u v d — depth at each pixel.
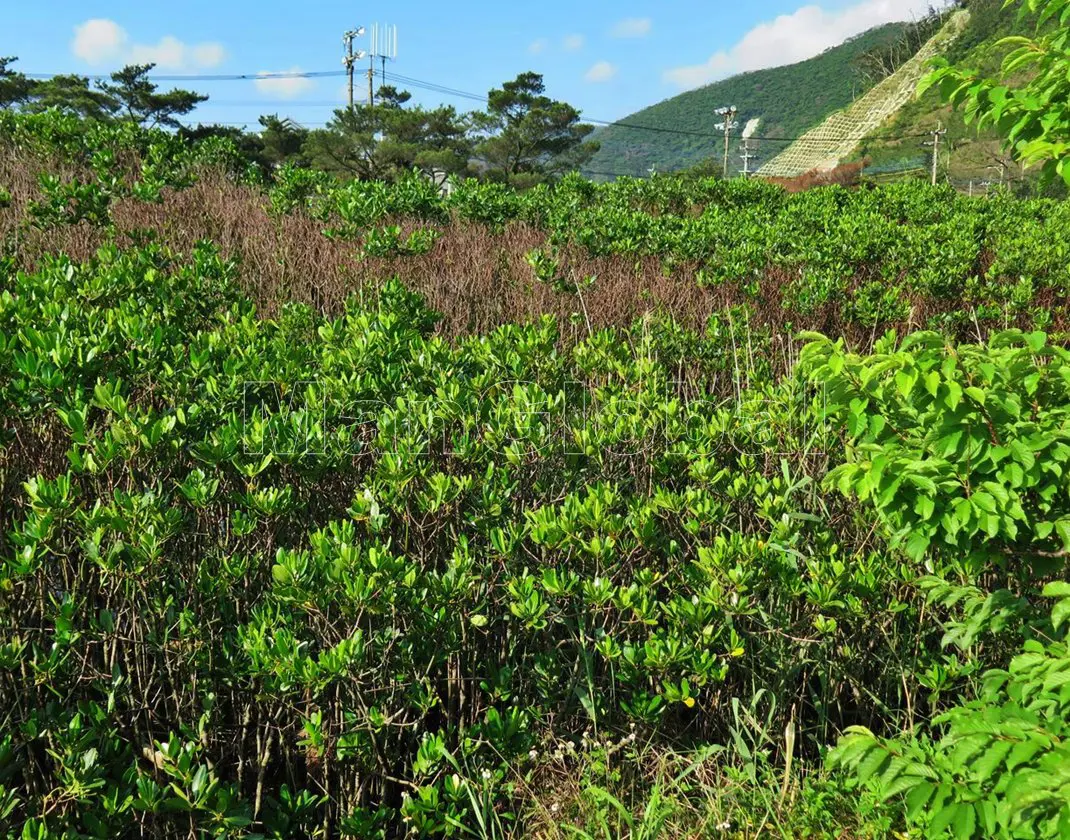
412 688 2.79
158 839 2.47
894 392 2.29
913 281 9.00
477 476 3.34
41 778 2.67
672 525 3.49
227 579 2.77
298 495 3.29
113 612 2.94
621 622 3.18
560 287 7.15
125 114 56.72
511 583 2.88
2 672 2.56
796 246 9.34
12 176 9.97
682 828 2.76
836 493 3.68
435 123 52.53
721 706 3.16
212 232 8.42
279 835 2.57
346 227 8.33
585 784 2.86
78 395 3.13
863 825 2.69
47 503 2.62
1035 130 2.44
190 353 3.89
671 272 8.53
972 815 1.89
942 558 3.13
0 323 3.85
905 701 3.31
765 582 3.04
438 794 2.69
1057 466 2.14
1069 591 2.00
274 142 52.34
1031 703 2.21
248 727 2.86
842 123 118.69
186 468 3.29
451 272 7.70
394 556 3.25
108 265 5.68
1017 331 2.22
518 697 3.10
